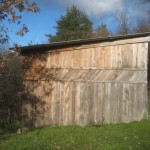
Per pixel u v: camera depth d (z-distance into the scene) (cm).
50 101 1388
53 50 1390
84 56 1341
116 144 923
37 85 1419
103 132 1102
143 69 1257
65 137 1067
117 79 1284
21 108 1452
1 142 1070
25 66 1449
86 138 1030
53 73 1388
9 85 1493
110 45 1303
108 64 1305
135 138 985
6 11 1241
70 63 1362
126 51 1283
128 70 1277
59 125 1362
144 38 1256
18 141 1059
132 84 1264
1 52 1376
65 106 1358
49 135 1121
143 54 1258
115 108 1282
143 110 1248
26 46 1352
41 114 1405
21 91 1458
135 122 1230
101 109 1300
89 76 1327
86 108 1322
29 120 1429
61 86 1369
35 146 971
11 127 1384
